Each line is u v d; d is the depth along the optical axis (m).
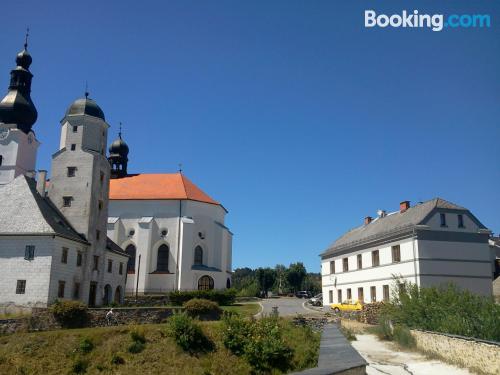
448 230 50.25
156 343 31.39
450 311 29.70
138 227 72.88
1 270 45.34
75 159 55.78
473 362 21.81
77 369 29.16
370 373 22.03
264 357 29.27
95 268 54.19
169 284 71.12
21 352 30.27
